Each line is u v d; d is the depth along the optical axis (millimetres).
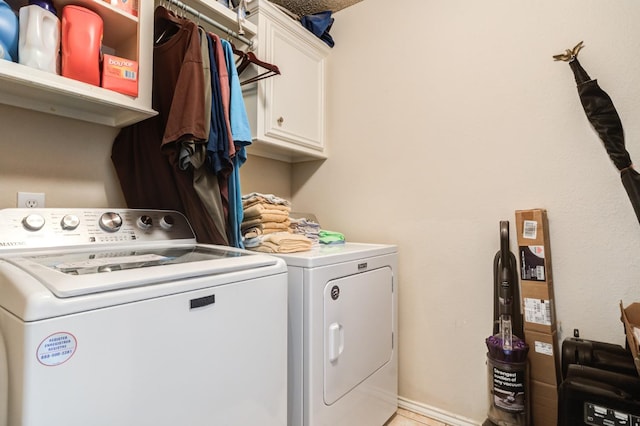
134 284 705
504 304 1465
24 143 1210
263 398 974
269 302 1001
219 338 853
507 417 1402
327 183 2234
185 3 1415
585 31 1438
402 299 1905
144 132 1395
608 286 1378
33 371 557
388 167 1979
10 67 903
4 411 583
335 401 1323
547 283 1432
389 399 1729
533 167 1546
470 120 1714
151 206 1438
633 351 1133
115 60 1125
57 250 994
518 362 1392
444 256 1779
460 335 1723
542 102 1529
